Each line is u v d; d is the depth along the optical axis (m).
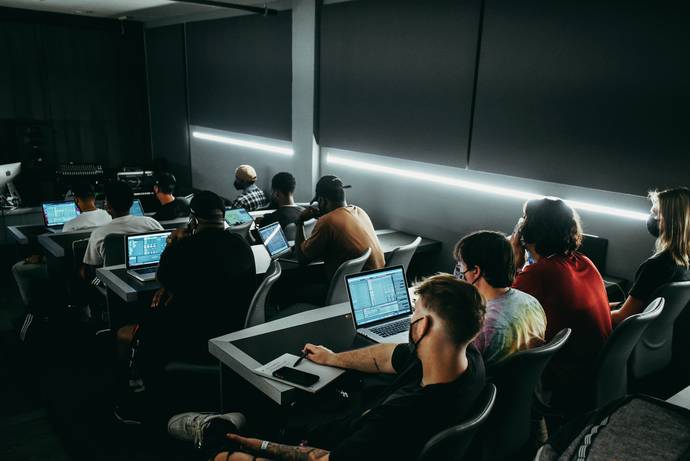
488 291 1.81
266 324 2.28
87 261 3.40
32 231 4.60
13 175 5.80
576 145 3.30
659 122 2.89
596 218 3.31
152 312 2.54
